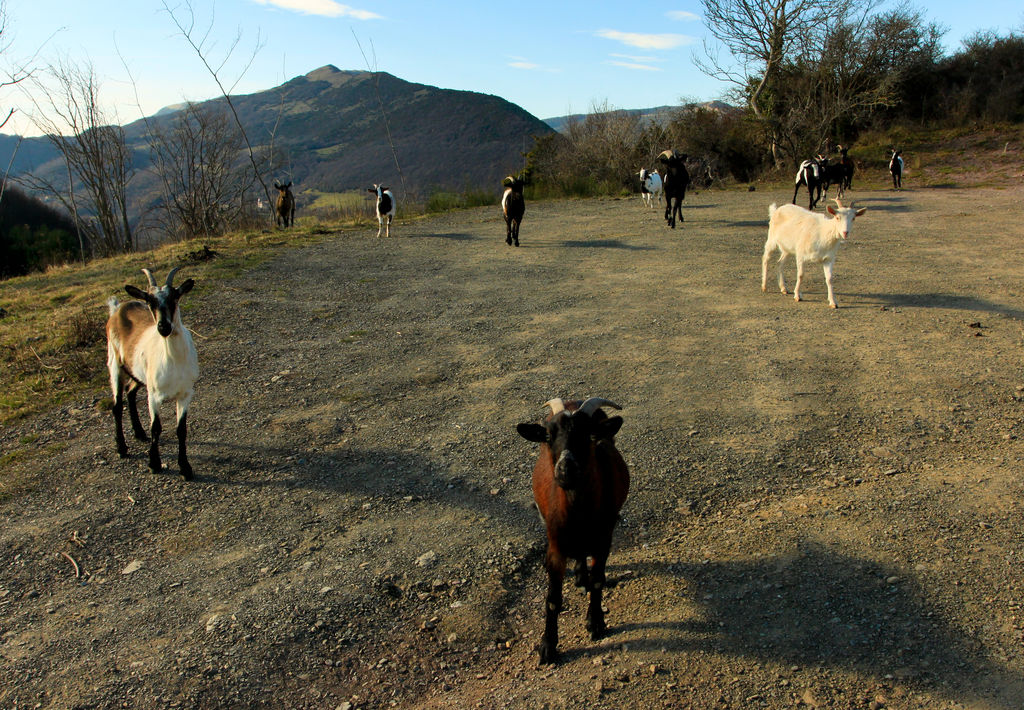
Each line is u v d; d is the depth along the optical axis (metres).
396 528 5.90
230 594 5.11
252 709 4.08
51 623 4.89
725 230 19.34
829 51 36.28
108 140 25.25
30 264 28.20
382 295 13.34
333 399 8.61
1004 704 3.65
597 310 11.95
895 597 4.58
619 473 4.59
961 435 6.89
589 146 38.28
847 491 6.03
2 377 9.45
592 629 4.51
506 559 5.43
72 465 7.18
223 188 25.02
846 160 26.03
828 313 11.14
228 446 7.48
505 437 7.42
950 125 35.91
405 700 4.13
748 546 5.34
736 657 4.15
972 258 14.52
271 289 13.78
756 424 7.44
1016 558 4.84
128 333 7.12
